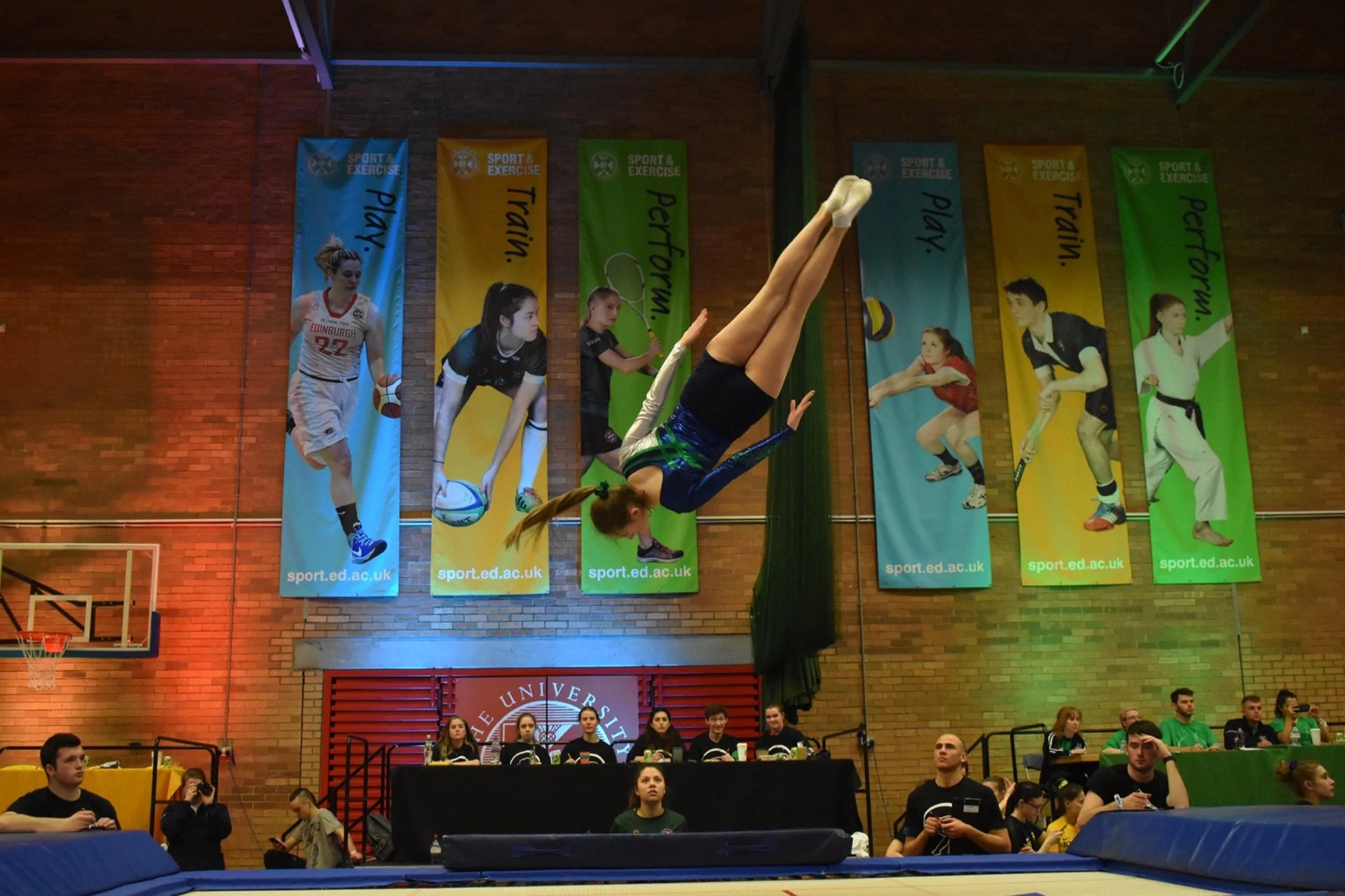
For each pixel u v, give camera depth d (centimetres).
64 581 1248
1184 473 1341
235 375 1304
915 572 1291
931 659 1289
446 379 1293
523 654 1260
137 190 1339
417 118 1374
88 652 1191
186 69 1369
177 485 1277
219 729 1226
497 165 1351
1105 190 1426
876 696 1277
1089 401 1352
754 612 1212
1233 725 1125
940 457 1318
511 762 952
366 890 553
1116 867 585
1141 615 1316
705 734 1041
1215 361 1371
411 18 1393
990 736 1195
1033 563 1309
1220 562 1324
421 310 1328
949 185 1387
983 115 1427
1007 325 1365
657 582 1273
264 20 1373
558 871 591
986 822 688
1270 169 1450
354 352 1299
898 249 1365
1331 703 1316
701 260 1362
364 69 1381
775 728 1037
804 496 1081
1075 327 1369
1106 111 1448
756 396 520
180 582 1255
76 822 596
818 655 1279
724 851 598
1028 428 1341
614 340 1317
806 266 521
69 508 1266
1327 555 1355
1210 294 1389
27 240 1321
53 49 1352
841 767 853
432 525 1266
